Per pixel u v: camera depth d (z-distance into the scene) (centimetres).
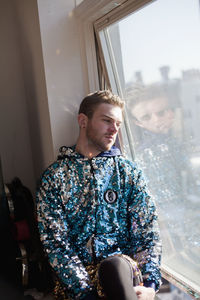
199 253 145
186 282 151
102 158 148
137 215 147
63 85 190
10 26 230
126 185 149
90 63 192
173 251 163
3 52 230
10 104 235
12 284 175
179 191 151
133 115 174
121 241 148
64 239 140
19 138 240
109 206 146
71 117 194
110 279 113
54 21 186
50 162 201
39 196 145
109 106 145
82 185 145
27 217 191
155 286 133
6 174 239
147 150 169
